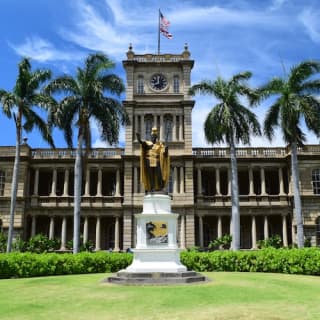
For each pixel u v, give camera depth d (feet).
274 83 120.57
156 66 183.21
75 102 121.70
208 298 47.42
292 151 119.14
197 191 176.86
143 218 65.16
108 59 124.77
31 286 61.67
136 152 173.47
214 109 124.77
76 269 86.38
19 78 123.44
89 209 172.65
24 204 170.91
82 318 38.60
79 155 119.34
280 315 39.19
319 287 58.75
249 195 174.29
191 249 142.41
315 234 165.89
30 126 127.54
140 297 47.93
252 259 90.07
